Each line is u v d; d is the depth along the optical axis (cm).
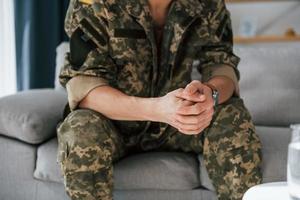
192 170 137
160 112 118
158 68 139
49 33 253
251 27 357
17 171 149
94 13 132
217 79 133
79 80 129
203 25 140
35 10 244
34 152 148
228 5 362
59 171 142
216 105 125
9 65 249
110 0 133
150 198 141
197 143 140
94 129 119
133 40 135
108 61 133
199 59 144
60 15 257
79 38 132
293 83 180
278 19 360
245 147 121
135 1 134
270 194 90
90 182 115
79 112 125
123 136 139
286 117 179
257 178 119
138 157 142
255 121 181
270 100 180
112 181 120
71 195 116
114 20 133
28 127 144
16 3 243
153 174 136
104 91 126
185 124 114
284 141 142
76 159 115
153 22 138
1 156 150
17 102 154
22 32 246
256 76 183
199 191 139
